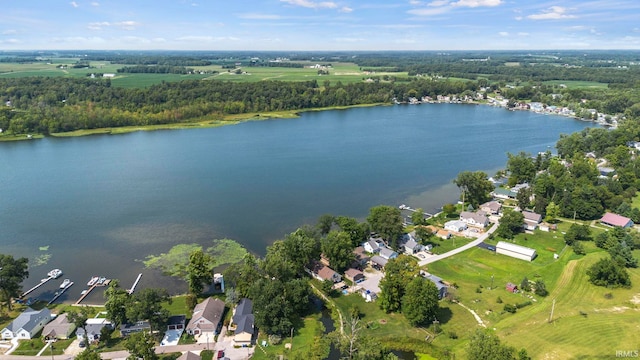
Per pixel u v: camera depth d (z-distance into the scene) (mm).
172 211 160250
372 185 192125
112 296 91375
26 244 134125
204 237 139625
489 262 122625
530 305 100688
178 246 133125
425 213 160875
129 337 87250
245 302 98188
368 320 96438
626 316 94562
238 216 156250
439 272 116688
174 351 85250
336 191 183625
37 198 172000
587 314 95750
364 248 130625
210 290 108688
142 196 175375
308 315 98562
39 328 92250
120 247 132500
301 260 114875
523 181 193250
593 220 152375
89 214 156750
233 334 90812
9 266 97875
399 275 100438
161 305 100125
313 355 82562
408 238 132625
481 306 100688
